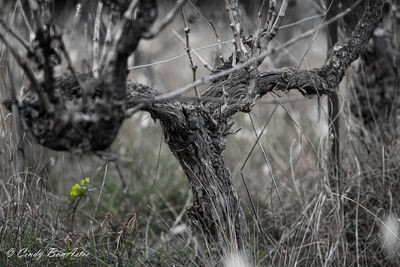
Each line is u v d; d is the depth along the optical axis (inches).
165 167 164.1
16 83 118.4
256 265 91.0
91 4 108.5
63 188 144.1
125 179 155.9
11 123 105.2
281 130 179.9
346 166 123.6
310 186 127.3
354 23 115.0
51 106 50.5
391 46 120.0
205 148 78.1
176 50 272.4
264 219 118.4
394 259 102.0
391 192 111.7
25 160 110.5
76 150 52.4
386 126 123.6
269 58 139.3
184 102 77.3
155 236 119.8
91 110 51.3
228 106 77.3
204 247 101.3
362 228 112.2
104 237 101.6
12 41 98.5
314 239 107.6
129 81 70.2
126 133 171.9
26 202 103.3
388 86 121.8
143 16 48.9
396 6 117.3
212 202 80.2
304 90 91.2
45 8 54.3
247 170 154.1
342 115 122.9
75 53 151.0
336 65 91.3
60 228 107.0
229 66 84.0
